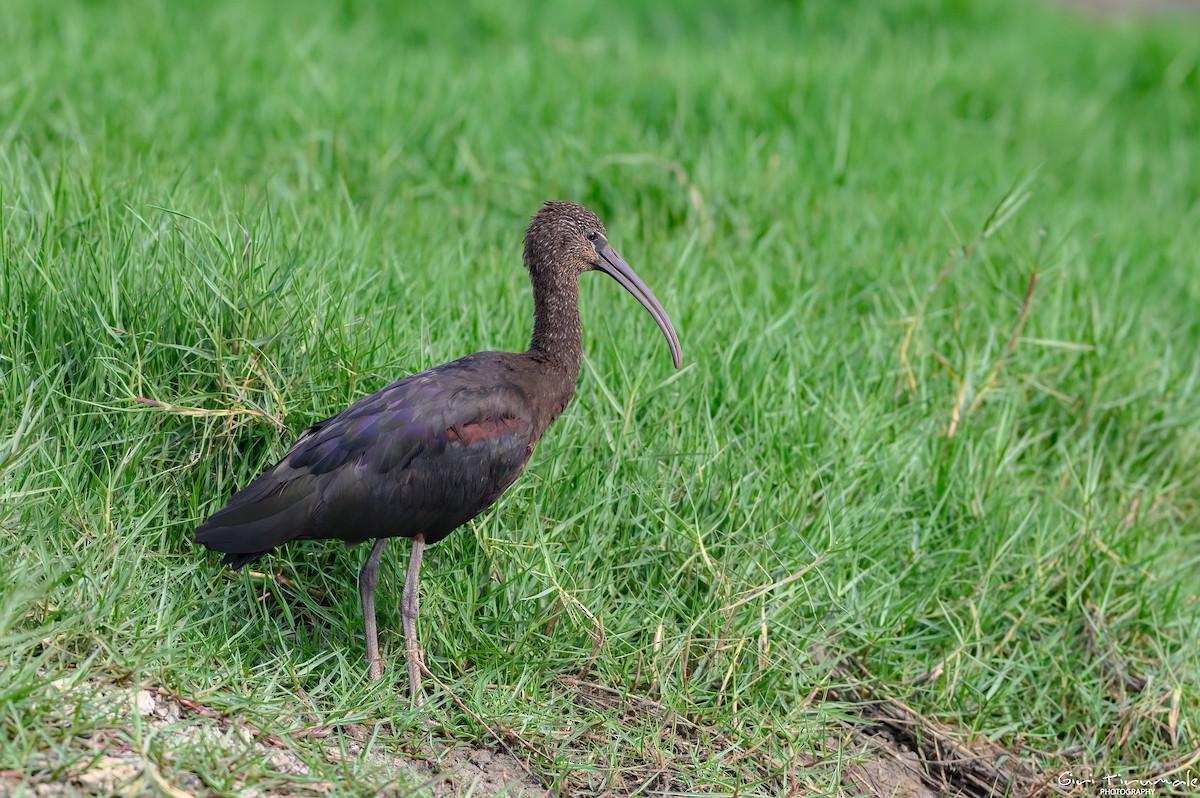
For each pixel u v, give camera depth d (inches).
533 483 374.0
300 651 331.6
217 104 617.9
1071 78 928.3
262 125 601.3
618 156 584.7
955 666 382.3
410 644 329.4
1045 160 744.3
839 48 916.0
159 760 266.4
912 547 402.9
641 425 406.6
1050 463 480.7
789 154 645.9
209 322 361.1
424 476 323.9
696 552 368.2
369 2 908.6
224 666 310.5
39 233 399.2
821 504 403.2
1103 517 435.5
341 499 315.9
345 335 380.2
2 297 358.3
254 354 358.3
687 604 371.6
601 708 341.1
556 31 917.2
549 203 373.7
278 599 345.4
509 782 309.3
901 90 783.1
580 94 683.4
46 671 288.5
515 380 347.9
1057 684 399.2
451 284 460.4
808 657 366.6
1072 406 494.3
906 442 434.3
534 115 646.5
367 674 329.7
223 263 376.2
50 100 573.6
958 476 426.3
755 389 415.5
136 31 724.7
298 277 384.8
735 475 389.7
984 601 398.3
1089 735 388.2
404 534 330.3
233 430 356.5
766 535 377.1
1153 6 1366.9
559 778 310.2
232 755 279.1
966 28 1015.6
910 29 1005.2
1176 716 382.6
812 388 446.6
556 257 367.6
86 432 345.7
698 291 487.8
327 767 285.9
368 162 579.8
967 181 661.9
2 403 341.4
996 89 835.4
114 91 598.2
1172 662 403.9
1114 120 862.5
